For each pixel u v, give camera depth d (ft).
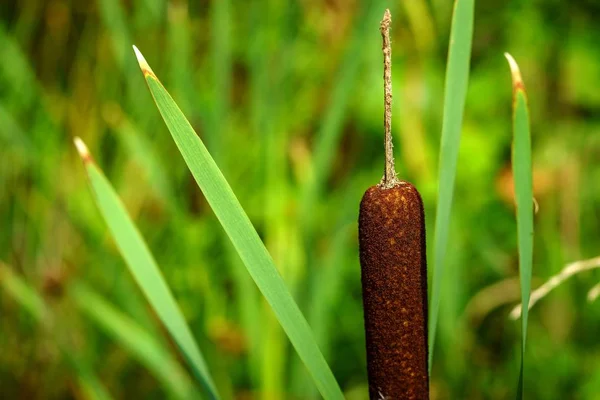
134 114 3.62
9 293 3.62
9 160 3.82
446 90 1.81
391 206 1.65
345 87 2.86
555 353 3.65
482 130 4.43
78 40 4.06
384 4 2.77
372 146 4.34
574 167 4.13
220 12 3.00
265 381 2.98
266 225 3.22
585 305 3.81
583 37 4.47
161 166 3.53
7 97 3.78
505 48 4.63
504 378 3.63
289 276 3.08
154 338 3.11
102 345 3.59
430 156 4.12
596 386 3.50
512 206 4.12
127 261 1.89
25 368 3.58
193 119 3.08
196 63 3.70
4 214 3.77
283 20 3.19
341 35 3.91
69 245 3.70
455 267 3.43
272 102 3.23
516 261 3.99
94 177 1.88
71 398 3.57
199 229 3.42
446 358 3.45
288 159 3.78
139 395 3.56
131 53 3.41
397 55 4.29
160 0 3.39
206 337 3.36
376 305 1.67
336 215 3.84
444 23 4.25
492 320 3.85
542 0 4.54
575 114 4.42
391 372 1.68
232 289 3.59
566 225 3.98
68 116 3.89
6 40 3.80
